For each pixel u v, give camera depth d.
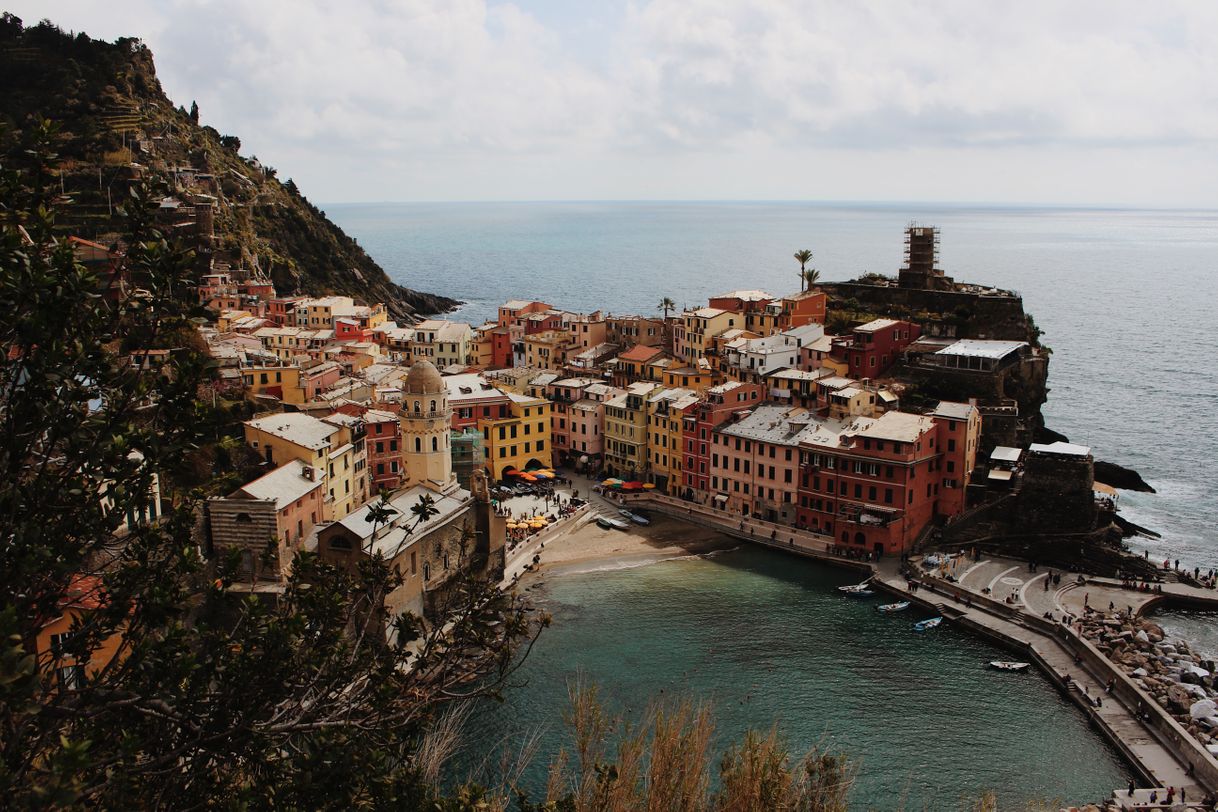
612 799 42.53
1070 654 122.94
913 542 157.88
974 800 93.62
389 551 115.50
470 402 194.88
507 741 98.00
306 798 32.72
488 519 141.62
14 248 30.62
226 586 37.78
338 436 151.75
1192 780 96.81
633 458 196.75
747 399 185.12
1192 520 181.62
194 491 38.62
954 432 159.62
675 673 117.69
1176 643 125.75
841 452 159.62
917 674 119.75
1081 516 152.88
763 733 103.50
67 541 31.80
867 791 94.62
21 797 24.28
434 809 35.97
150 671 32.22
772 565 155.50
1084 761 101.69
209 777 33.25
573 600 140.25
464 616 41.41
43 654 32.56
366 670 37.91
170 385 34.44
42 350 30.75
